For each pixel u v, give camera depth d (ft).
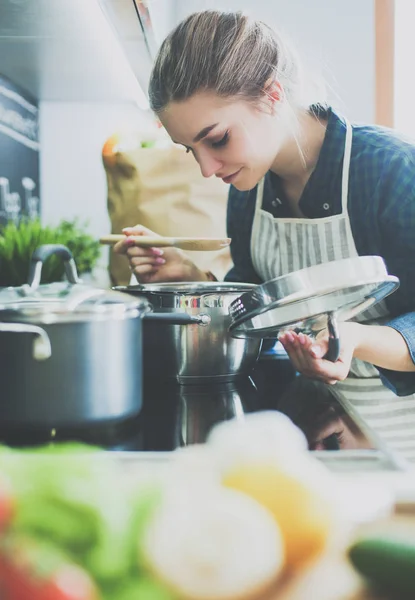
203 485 1.15
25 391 2.20
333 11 8.11
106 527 1.04
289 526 1.13
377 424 3.95
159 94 3.46
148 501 1.10
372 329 3.51
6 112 6.93
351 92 8.31
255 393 3.16
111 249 6.49
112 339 2.27
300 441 1.39
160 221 6.08
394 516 1.43
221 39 3.35
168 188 6.07
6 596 0.94
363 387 4.30
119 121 8.38
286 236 4.47
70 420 2.23
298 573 1.13
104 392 2.27
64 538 1.04
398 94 8.27
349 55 8.23
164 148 6.09
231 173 3.64
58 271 5.49
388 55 8.11
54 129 8.39
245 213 4.67
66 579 0.95
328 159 4.07
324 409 2.77
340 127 4.07
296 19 8.03
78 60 5.87
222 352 3.31
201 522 1.06
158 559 1.03
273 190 4.44
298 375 3.61
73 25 4.61
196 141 3.51
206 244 4.44
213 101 3.36
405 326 3.61
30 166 7.93
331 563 1.18
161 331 3.25
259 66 3.45
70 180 8.47
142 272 4.72
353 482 1.51
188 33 3.35
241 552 1.04
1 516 1.03
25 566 0.96
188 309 3.23
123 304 2.31
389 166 3.97
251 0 7.38
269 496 1.15
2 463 1.16
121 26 4.44
